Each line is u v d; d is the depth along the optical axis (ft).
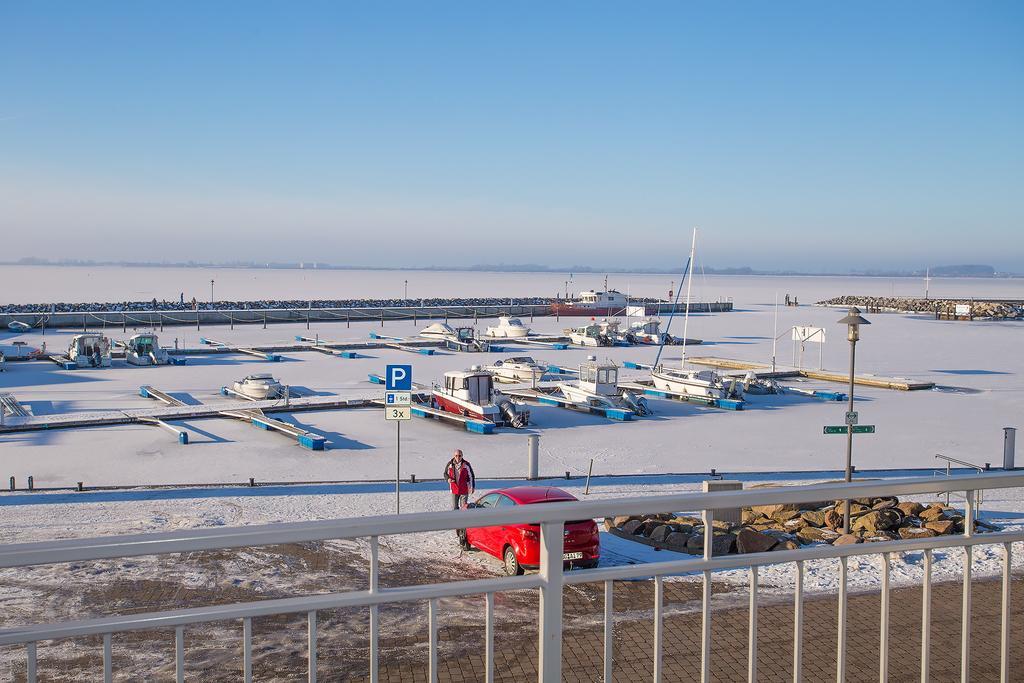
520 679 26.37
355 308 350.84
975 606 29.68
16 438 95.61
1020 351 213.46
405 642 30.83
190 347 203.72
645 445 96.53
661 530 48.52
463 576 42.63
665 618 31.24
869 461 87.86
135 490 67.56
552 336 250.98
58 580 40.01
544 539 11.11
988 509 61.11
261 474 78.48
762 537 44.83
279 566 43.11
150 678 28.35
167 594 38.47
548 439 100.12
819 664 23.75
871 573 36.91
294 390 138.41
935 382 153.89
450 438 99.71
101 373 158.51
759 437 102.01
